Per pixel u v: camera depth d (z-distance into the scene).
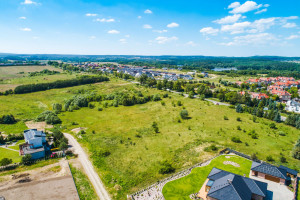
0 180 50.28
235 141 75.25
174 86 168.75
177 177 53.53
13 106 118.06
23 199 43.81
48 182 50.00
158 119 100.44
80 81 191.12
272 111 102.31
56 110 110.44
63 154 63.94
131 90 168.50
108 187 49.19
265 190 44.94
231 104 131.00
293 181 51.66
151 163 60.75
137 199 44.88
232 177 44.94
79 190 47.47
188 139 77.44
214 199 41.91
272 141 76.25
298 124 89.50
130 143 73.75
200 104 127.56
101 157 63.44
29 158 58.03
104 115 108.00
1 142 71.62
